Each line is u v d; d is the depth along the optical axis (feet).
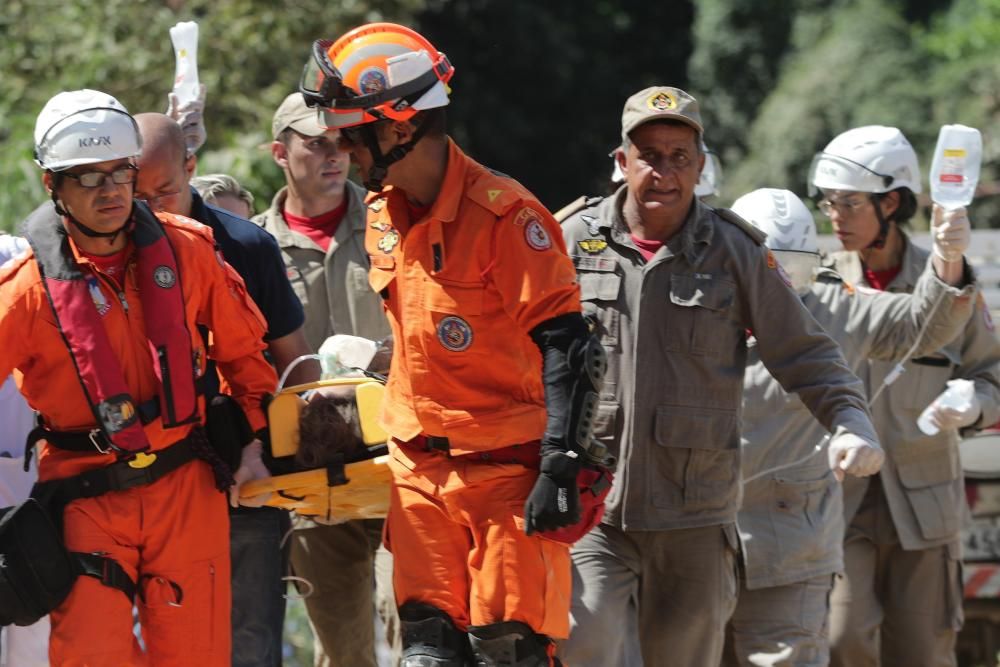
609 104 203.00
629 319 39.29
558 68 193.26
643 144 39.01
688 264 39.04
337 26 108.17
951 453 49.14
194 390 33.68
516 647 32.55
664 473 39.17
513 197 31.78
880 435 48.73
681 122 38.78
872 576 49.49
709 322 38.96
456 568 33.35
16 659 38.86
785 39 199.62
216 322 35.29
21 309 32.83
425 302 32.35
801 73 186.29
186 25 44.45
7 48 106.22
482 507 32.81
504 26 189.06
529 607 32.55
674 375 39.04
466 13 187.93
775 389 43.93
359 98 31.60
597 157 202.08
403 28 32.40
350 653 46.98
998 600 57.36
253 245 39.27
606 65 204.85
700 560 39.60
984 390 48.39
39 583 32.68
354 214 48.26
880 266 50.47
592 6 209.15
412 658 32.99
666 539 39.47
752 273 39.09
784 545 43.42
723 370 39.34
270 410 36.22
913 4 189.98
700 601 39.75
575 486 31.32
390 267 32.96
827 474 44.29
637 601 40.32
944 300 44.14
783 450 43.93
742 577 43.62
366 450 36.19
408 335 32.71
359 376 39.24
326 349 41.22
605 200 40.47
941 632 49.70
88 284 33.06
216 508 34.94
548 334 31.50
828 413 38.45
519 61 191.11
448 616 33.12
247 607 39.29
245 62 104.99
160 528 33.99
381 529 45.83
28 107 104.83
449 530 33.37
